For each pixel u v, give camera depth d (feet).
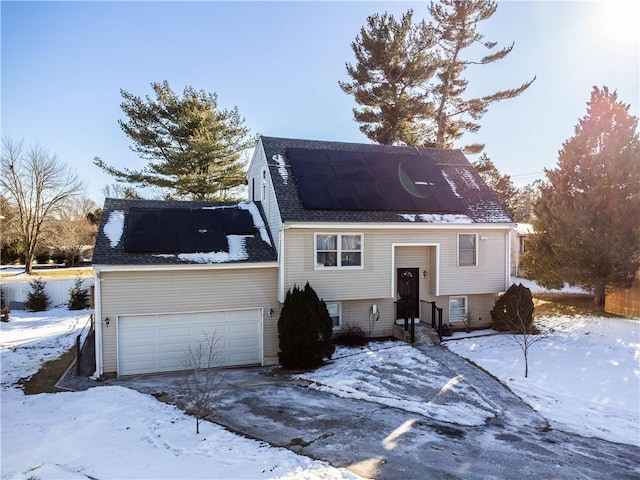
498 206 56.24
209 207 55.16
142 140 91.71
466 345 46.93
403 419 29.12
